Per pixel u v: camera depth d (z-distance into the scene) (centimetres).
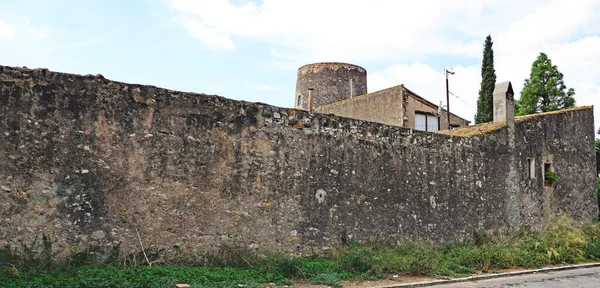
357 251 1279
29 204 938
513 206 1827
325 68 3041
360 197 1410
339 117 1388
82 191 990
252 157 1213
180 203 1099
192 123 1132
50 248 946
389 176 1485
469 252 1444
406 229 1506
